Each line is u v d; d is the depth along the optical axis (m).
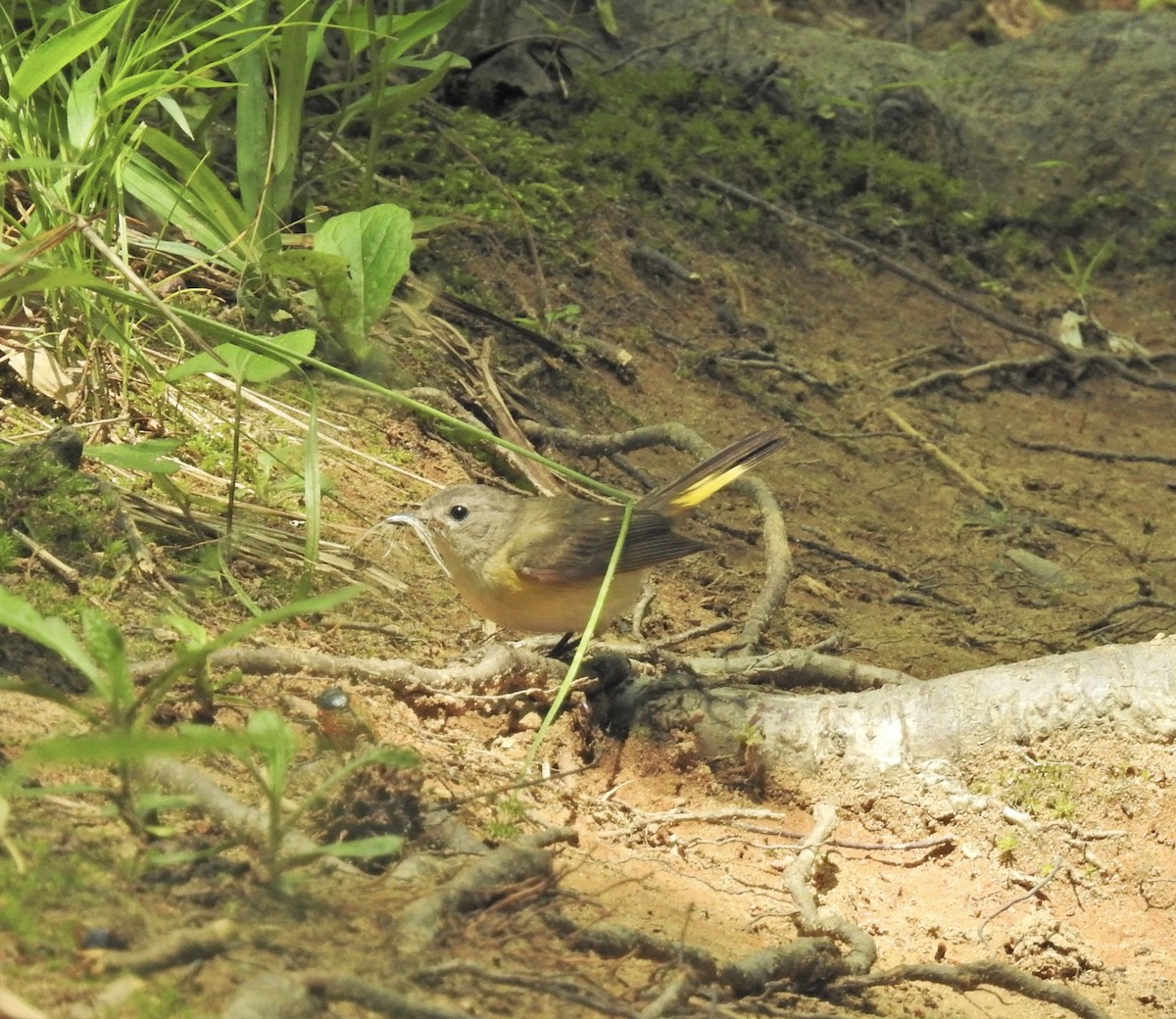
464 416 11.34
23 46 10.26
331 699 6.45
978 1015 6.36
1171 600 12.76
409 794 5.88
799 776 8.29
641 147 17.05
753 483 11.80
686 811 7.82
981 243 18.42
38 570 7.46
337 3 10.91
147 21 11.52
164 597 7.70
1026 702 8.34
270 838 5.17
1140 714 8.20
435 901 5.12
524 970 5.01
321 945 4.80
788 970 5.80
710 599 11.39
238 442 8.66
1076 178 19.17
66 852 5.00
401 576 9.34
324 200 13.23
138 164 10.52
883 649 11.30
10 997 3.86
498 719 8.06
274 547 8.83
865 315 16.62
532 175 15.59
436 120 15.80
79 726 5.95
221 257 10.91
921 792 8.16
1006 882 7.75
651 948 5.39
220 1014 4.27
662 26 19.45
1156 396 16.48
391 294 11.28
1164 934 7.53
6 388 9.16
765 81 19.05
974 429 15.26
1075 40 19.97
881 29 22.25
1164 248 18.62
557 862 6.50
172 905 4.88
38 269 8.05
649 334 14.70
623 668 8.58
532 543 8.35
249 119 11.19
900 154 18.98
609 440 12.26
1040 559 13.13
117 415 9.39
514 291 13.95
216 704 6.60
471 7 17.09
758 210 17.08
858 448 14.41
